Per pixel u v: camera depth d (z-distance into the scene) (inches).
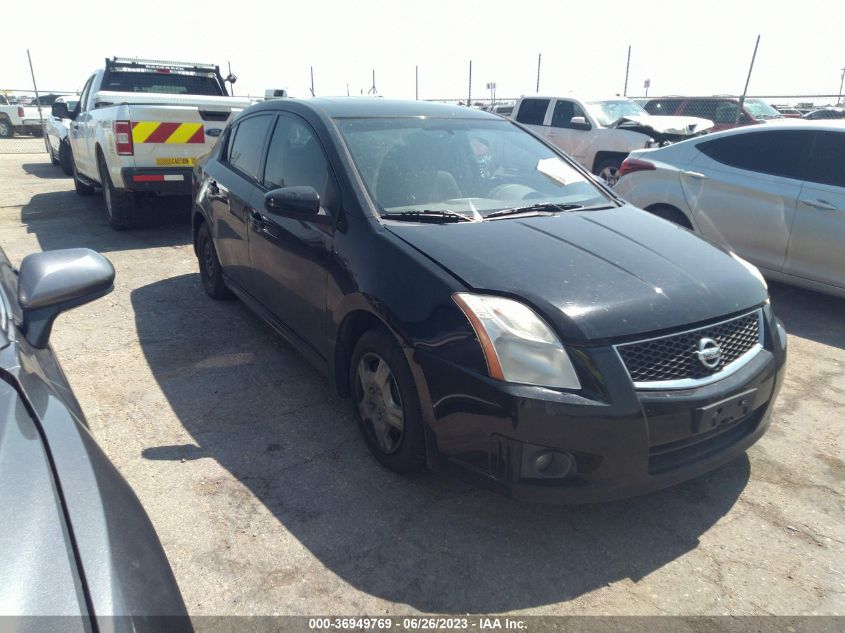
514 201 135.3
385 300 107.6
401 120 148.2
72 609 43.8
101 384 151.0
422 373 101.0
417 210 124.3
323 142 136.6
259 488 112.8
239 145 181.8
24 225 319.3
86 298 77.1
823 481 120.1
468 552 99.3
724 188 226.8
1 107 928.3
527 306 95.7
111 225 308.5
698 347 98.8
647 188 250.5
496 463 94.7
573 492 92.7
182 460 120.6
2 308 74.6
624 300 97.8
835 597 92.3
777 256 216.1
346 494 111.8
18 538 47.1
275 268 147.6
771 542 103.5
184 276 237.6
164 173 274.2
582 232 120.4
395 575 94.0
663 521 108.1
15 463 53.3
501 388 91.9
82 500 52.7
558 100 467.8
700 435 99.5
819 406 149.4
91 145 311.9
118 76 337.7
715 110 546.9
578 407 90.1
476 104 773.9
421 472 113.0
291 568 94.7
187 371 158.4
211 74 363.9
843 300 229.5
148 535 56.7
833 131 205.0
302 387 151.0
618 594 92.0
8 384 62.5
